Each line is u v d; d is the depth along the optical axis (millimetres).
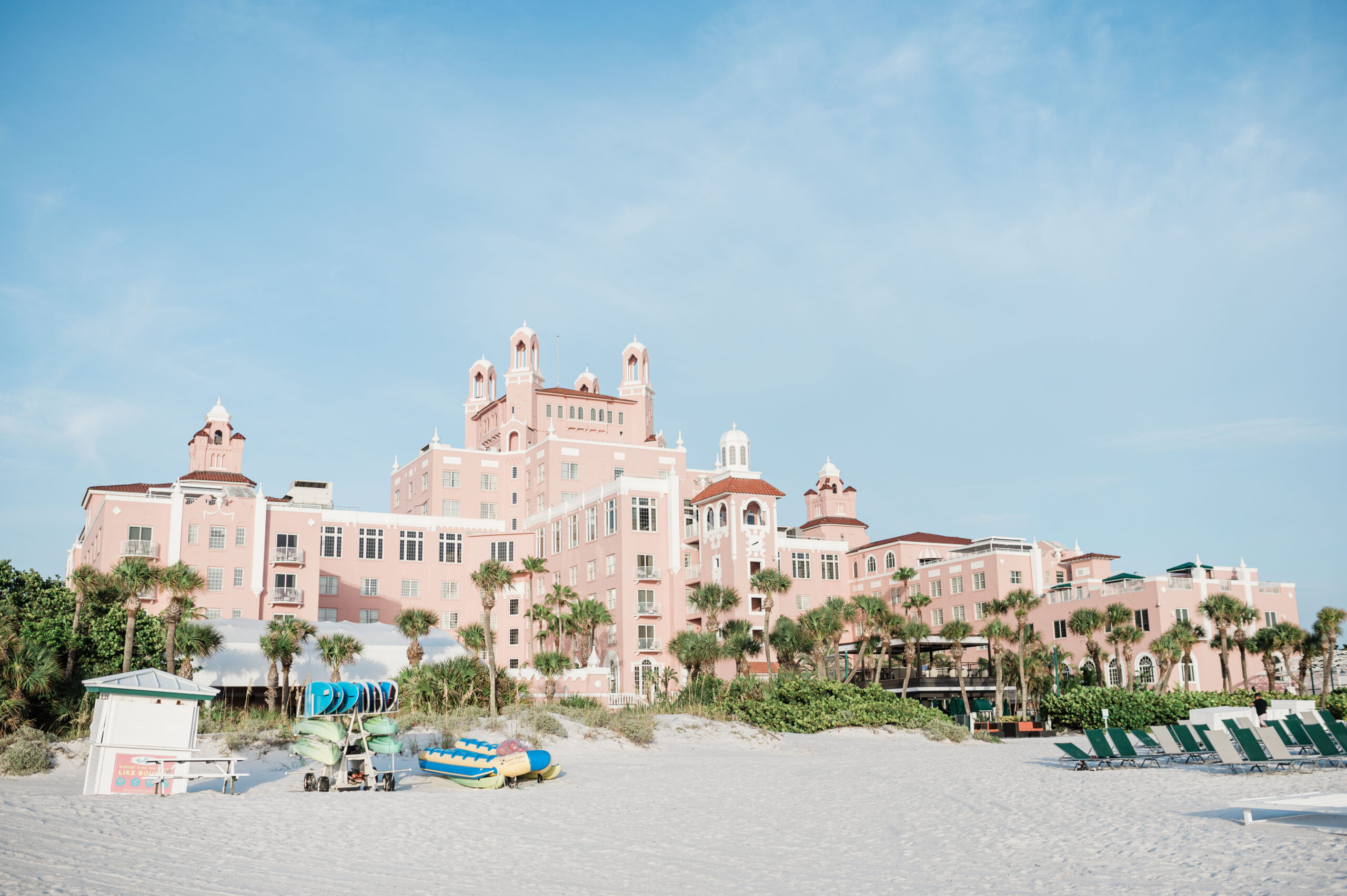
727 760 41312
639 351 113250
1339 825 17938
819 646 72250
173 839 17188
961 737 54875
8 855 14164
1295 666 82812
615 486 81188
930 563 95062
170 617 49750
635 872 16250
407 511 105312
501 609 89500
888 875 15719
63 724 36125
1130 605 78812
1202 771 29938
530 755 31000
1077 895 13562
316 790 27812
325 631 66188
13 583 46312
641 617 78938
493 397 115938
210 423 99188
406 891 14227
